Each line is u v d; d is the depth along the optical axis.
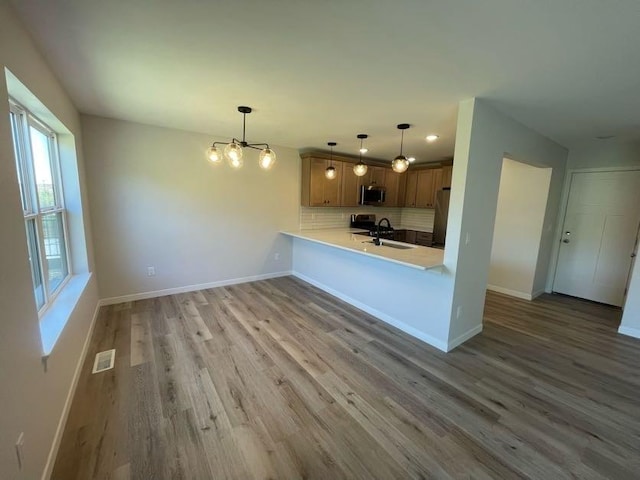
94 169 3.34
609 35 1.46
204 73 2.06
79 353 2.31
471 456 1.64
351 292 3.94
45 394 1.49
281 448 1.66
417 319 3.04
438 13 1.35
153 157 3.70
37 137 2.20
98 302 3.48
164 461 1.56
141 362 2.46
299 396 2.09
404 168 3.19
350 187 5.42
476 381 2.33
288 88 2.30
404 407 2.01
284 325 3.24
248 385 2.20
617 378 2.43
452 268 2.66
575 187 4.35
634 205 3.89
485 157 2.64
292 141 4.34
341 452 1.65
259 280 4.91
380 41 1.61
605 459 1.65
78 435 1.71
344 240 4.12
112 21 1.47
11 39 1.35
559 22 1.38
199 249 4.23
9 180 1.24
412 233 6.47
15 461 1.13
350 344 2.87
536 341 3.03
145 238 3.78
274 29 1.52
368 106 2.66
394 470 1.54
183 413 1.90
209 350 2.67
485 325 3.38
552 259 4.64
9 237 1.20
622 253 4.01
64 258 2.75
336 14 1.38
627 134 3.34
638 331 3.17
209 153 3.02
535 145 3.42
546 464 1.60
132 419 1.84
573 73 1.89
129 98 2.61
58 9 1.37
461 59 1.78
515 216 4.43
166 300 3.85
